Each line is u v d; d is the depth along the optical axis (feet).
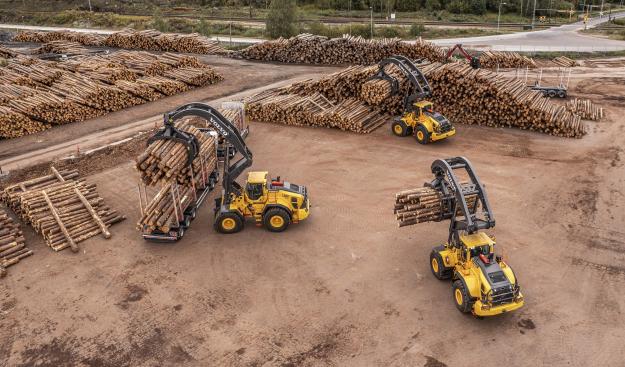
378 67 98.22
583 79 130.11
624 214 62.80
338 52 146.51
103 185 72.79
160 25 214.48
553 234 58.70
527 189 69.92
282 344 42.65
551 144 86.58
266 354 41.57
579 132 89.81
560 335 43.09
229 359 41.14
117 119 102.63
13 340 43.65
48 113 95.66
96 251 56.85
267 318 45.78
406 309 46.62
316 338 43.24
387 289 49.49
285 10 192.44
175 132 58.03
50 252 56.85
